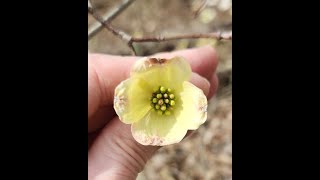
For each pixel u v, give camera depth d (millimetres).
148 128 76
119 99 74
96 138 87
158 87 78
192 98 76
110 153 85
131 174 84
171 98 77
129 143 85
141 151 85
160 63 76
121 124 87
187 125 75
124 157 84
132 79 76
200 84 90
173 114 77
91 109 89
